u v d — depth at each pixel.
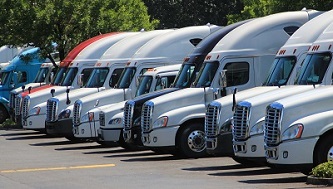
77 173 30.08
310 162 25.33
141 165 32.56
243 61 34.31
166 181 26.81
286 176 27.36
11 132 55.22
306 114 25.56
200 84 34.69
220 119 30.61
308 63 28.59
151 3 100.94
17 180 28.39
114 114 39.44
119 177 28.45
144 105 34.88
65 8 60.81
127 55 44.38
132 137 36.69
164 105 34.44
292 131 25.36
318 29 30.27
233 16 69.94
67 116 45.19
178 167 31.33
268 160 26.25
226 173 28.86
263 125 27.89
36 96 49.47
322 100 25.66
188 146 34.25
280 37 34.59
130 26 65.06
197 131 34.38
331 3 50.28
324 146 25.23
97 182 27.14
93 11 62.19
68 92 45.19
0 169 32.09
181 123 34.28
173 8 101.62
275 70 30.80
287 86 29.14
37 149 41.88
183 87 35.91
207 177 27.70
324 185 23.95
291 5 51.47
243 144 28.27
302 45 30.16
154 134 34.34
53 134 45.72
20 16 61.06
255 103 28.16
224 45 34.69
